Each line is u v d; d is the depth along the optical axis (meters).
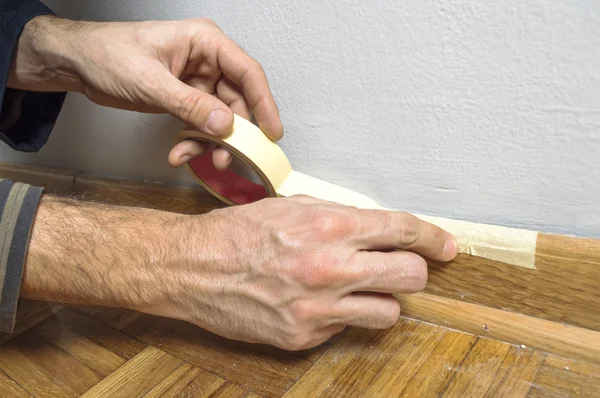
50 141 0.99
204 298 0.51
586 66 0.47
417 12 0.53
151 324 0.64
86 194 0.97
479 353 0.57
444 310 0.62
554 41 0.47
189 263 0.51
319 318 0.49
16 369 0.57
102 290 0.55
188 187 0.85
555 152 0.51
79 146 0.96
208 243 0.51
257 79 0.63
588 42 0.46
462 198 0.59
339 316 0.49
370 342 0.59
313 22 0.60
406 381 0.53
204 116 0.59
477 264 0.58
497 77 0.51
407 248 0.53
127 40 0.64
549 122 0.50
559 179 0.52
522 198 0.55
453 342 0.59
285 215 0.49
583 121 0.49
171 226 0.55
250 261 0.48
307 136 0.68
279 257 0.47
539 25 0.47
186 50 0.64
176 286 0.52
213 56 0.64
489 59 0.51
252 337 0.52
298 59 0.64
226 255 0.50
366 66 0.59
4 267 0.53
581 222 0.53
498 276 0.58
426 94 0.56
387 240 0.50
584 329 0.55
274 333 0.50
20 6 0.72
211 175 0.76
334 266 0.47
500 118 0.53
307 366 0.55
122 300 0.55
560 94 0.49
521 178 0.54
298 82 0.65
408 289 0.49
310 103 0.65
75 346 0.60
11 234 0.53
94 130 0.91
